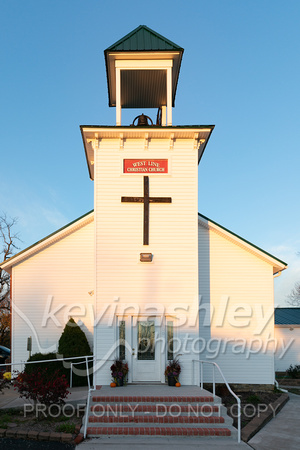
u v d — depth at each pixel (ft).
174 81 56.75
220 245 56.03
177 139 49.85
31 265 56.65
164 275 47.67
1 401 42.50
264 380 53.42
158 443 32.24
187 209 48.78
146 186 48.78
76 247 57.00
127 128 48.01
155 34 53.06
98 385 45.34
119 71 52.16
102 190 48.78
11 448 30.07
